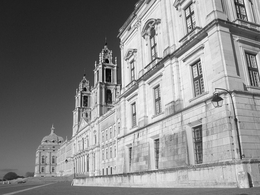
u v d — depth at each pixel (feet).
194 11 73.77
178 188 54.03
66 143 441.68
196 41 69.21
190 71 73.10
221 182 48.42
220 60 60.03
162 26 89.20
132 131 102.27
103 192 56.65
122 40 125.80
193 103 69.67
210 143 58.44
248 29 65.41
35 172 558.15
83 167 312.09
